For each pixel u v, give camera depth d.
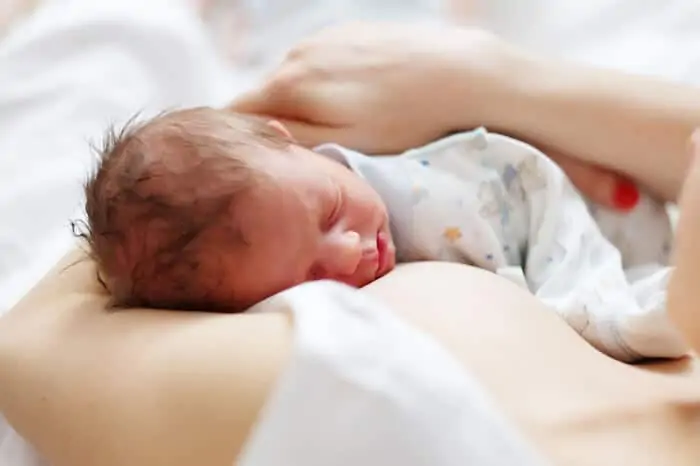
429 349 0.54
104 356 0.60
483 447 0.51
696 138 0.59
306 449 0.51
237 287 0.71
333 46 0.92
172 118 0.78
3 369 0.63
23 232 0.97
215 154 0.73
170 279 0.71
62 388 0.60
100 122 1.10
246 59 1.34
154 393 0.57
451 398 0.52
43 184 1.00
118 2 1.22
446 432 0.51
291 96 0.90
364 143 0.90
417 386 0.52
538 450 0.53
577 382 0.59
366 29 0.94
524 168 0.85
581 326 0.73
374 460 0.51
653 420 0.57
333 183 0.77
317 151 0.84
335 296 0.58
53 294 0.71
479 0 1.35
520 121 0.88
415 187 0.83
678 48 1.20
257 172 0.73
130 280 0.72
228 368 0.56
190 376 0.56
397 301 0.65
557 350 0.61
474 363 0.58
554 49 1.26
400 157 0.86
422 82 0.89
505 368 0.58
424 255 0.83
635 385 0.60
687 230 0.54
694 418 0.58
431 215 0.82
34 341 0.64
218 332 0.58
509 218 0.85
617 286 0.77
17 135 1.07
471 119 0.90
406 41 0.91
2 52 1.17
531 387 0.57
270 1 1.39
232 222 0.71
